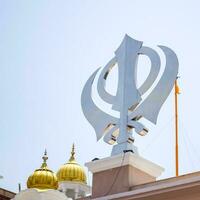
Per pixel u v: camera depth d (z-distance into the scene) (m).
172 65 21.28
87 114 23.02
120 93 22.48
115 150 21.64
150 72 21.73
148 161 21.25
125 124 21.77
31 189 24.66
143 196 19.25
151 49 22.25
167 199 18.70
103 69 23.44
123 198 19.75
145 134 21.34
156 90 21.30
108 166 21.34
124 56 23.02
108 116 22.41
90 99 23.22
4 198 31.25
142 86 21.78
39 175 25.94
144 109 21.34
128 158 20.78
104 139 22.09
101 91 23.06
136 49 22.78
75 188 33.44
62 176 33.72
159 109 20.95
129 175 20.66
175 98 25.83
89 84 23.56
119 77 22.84
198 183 18.02
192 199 18.14
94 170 21.77
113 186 20.89
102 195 21.03
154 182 19.84
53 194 24.66
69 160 34.75
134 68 22.50
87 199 21.64
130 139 21.66
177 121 25.33
